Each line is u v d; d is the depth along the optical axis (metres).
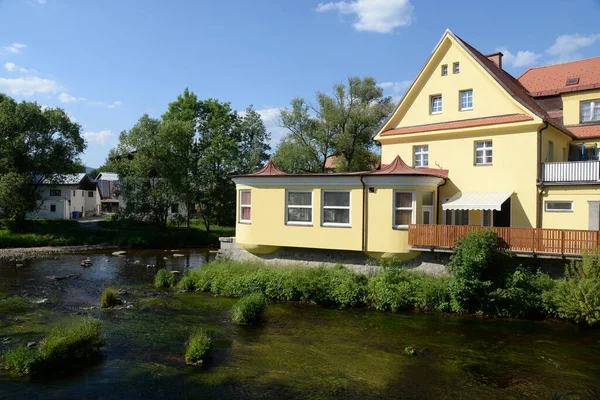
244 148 57.12
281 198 20.11
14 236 36.50
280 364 10.67
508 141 20.00
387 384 9.62
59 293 18.17
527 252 15.36
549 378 10.01
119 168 41.47
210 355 11.11
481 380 9.88
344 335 12.94
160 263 28.14
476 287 14.96
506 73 26.23
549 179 18.95
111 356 10.99
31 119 39.19
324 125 40.38
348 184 18.62
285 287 17.17
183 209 47.38
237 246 22.09
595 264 13.95
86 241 38.03
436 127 22.14
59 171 41.91
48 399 8.62
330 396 8.99
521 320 14.32
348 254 19.16
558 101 26.02
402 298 15.73
